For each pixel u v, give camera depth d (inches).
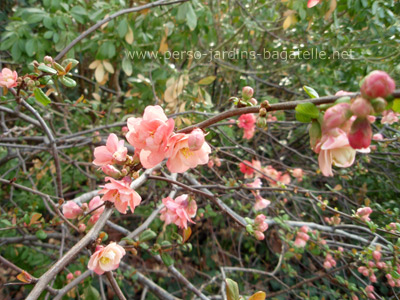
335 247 34.4
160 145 10.1
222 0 48.3
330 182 44.6
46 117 27.6
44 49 28.9
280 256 33.6
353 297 26.4
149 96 34.8
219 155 38.4
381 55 34.8
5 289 36.0
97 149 13.0
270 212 38.8
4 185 39.0
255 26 40.6
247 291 38.3
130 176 13.1
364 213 21.5
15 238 28.8
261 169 32.2
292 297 42.2
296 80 49.6
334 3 28.5
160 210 24.0
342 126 9.0
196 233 47.1
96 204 17.3
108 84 51.2
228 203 43.1
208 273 45.9
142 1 34.8
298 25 39.9
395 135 29.0
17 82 16.3
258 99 46.1
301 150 49.3
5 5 37.3
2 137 30.0
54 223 21.3
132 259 46.6
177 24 36.2
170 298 29.3
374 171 38.3
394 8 32.2
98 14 31.4
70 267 31.1
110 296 42.2
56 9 28.5
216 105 49.4
